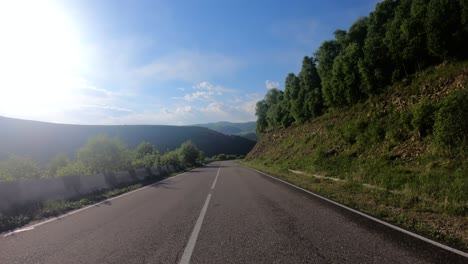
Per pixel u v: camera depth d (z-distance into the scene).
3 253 5.37
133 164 30.91
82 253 5.17
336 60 35.56
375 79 27.22
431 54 21.45
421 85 20.45
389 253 4.56
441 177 11.02
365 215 7.57
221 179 21.33
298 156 33.12
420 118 15.75
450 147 13.01
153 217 8.28
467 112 12.60
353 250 4.75
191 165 62.16
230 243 5.41
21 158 18.97
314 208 8.71
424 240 5.25
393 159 16.06
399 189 11.34
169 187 17.28
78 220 8.40
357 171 16.00
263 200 10.62
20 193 10.30
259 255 4.68
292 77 61.19
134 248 5.35
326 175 18.78
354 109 29.58
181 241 5.68
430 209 8.00
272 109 74.06
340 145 24.83
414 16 22.06
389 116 20.78
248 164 52.59
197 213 8.56
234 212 8.48
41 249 5.53
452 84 17.30
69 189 13.38
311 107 42.25
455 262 4.14
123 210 9.79
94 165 24.47
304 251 4.79
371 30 33.88
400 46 23.61
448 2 19.64
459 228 6.13
